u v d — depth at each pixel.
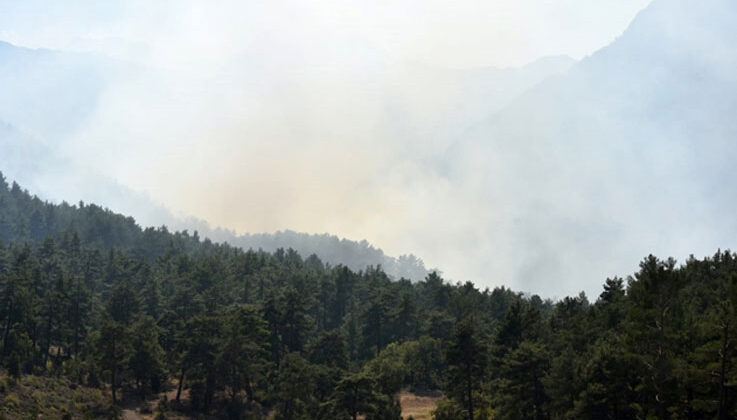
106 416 58.75
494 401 48.66
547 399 44.06
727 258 66.50
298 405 58.00
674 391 33.69
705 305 52.41
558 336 52.25
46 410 53.84
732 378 30.98
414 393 79.62
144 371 67.19
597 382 37.66
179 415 62.53
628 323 40.34
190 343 66.44
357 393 51.12
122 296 86.94
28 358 67.69
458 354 51.03
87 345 76.94
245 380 70.00
